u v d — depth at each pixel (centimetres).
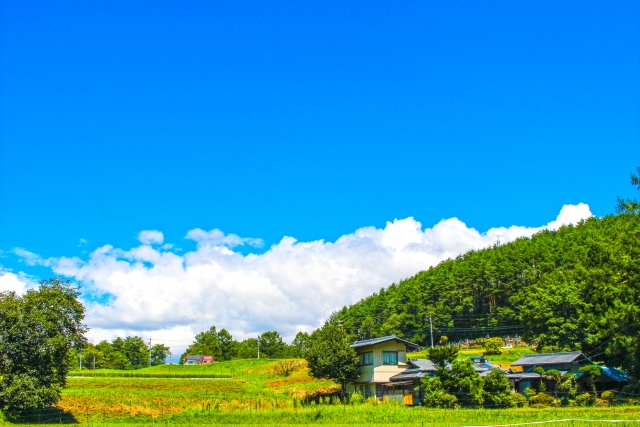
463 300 12175
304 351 6212
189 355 13988
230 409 4812
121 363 12094
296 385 7081
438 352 4900
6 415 4244
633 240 4944
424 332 12181
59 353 4569
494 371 4850
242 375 8744
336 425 3847
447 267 15200
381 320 13650
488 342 9075
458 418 3856
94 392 5722
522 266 12419
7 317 4422
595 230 12862
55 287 4822
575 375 5094
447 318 11938
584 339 6712
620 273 5009
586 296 7169
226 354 14562
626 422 3269
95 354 11750
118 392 5775
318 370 5931
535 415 3888
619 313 4788
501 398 4681
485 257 14312
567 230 15525
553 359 5738
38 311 4550
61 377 4675
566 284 7550
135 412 5122
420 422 3756
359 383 6022
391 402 4984
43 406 4447
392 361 5922
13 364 4384
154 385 6850
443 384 4828
